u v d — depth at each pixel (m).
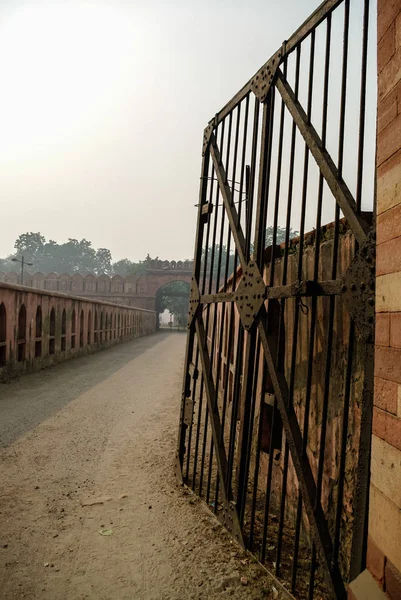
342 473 1.89
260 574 2.36
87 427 5.43
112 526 2.90
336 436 2.36
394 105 1.47
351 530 2.14
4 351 8.88
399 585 1.35
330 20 2.14
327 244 2.46
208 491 3.20
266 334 2.62
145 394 7.78
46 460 4.20
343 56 1.99
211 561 2.49
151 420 5.88
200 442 4.91
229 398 5.52
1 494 3.39
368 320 1.74
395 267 1.44
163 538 2.75
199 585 2.27
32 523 2.94
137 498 3.35
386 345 1.50
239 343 3.03
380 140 1.59
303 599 2.12
